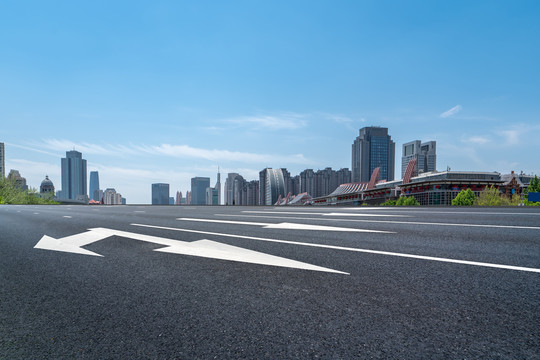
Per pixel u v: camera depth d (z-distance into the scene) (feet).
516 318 6.07
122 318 6.55
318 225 21.77
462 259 10.85
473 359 4.66
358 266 10.21
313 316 6.39
